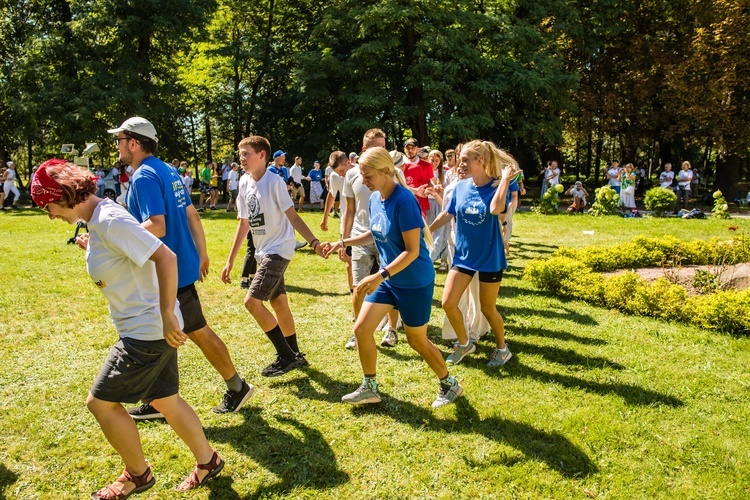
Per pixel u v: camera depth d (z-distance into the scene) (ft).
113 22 71.92
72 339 17.88
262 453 11.41
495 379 14.93
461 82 73.05
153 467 10.89
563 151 119.75
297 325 19.56
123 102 73.77
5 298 22.56
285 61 89.76
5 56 84.69
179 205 12.11
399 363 16.07
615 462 11.02
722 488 10.18
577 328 19.08
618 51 89.40
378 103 72.02
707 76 78.69
